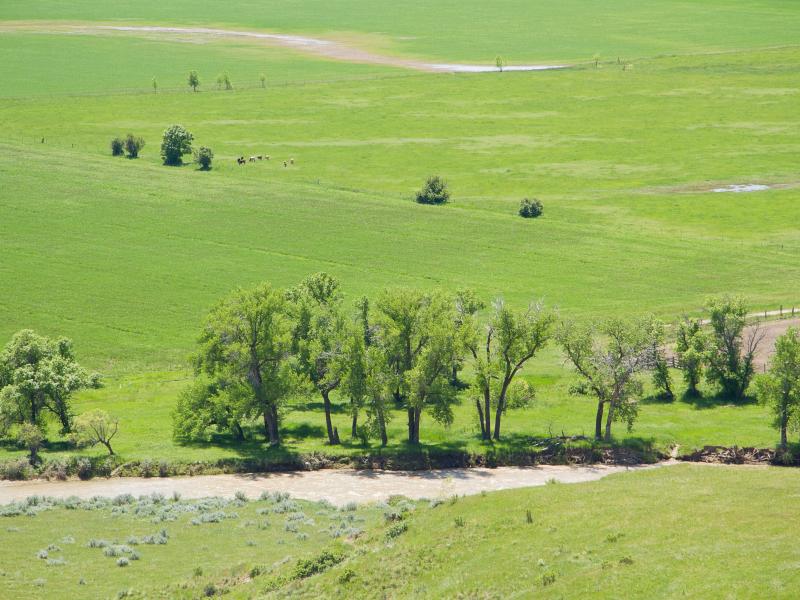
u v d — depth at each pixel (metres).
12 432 113.69
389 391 107.88
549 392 126.19
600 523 65.25
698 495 69.19
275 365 112.88
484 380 108.38
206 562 74.00
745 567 55.84
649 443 106.12
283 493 93.88
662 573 56.62
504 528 67.00
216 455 105.81
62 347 121.19
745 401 120.19
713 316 122.69
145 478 102.69
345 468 104.94
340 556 68.81
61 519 86.19
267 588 66.19
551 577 58.47
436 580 62.09
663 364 122.88
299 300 117.12
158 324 154.62
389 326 110.81
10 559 74.81
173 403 124.94
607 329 111.25
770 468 99.38
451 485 95.81
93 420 105.56
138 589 68.25
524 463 104.94
